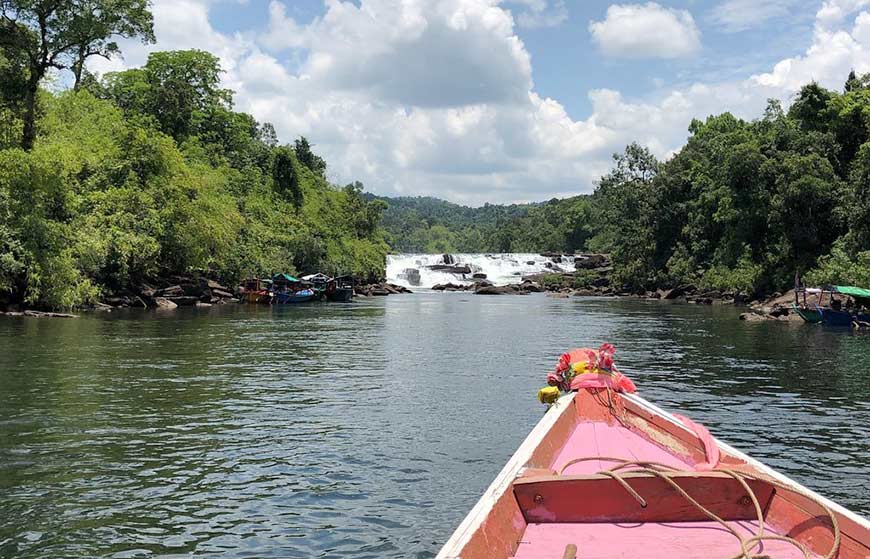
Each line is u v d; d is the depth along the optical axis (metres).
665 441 6.24
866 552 3.76
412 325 29.62
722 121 80.00
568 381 7.77
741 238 52.72
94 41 38.66
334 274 64.06
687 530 4.27
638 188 73.75
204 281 46.62
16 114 34.41
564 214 143.00
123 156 41.09
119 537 6.21
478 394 13.03
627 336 24.88
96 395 12.47
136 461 8.49
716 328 28.52
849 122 50.66
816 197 44.47
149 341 21.00
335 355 18.84
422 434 9.93
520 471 4.65
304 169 80.31
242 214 56.88
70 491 7.38
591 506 4.44
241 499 7.22
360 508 7.00
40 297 30.52
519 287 72.19
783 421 10.81
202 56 67.00
